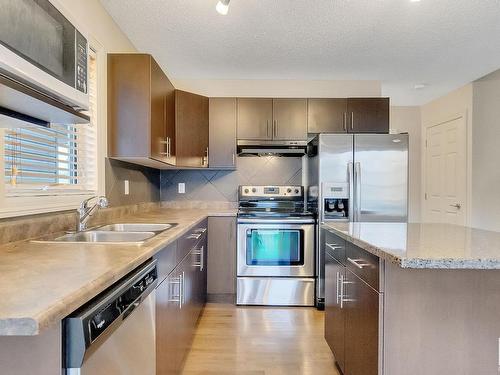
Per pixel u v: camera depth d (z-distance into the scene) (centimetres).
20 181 155
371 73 356
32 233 156
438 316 132
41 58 96
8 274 91
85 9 201
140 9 228
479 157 389
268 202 378
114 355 96
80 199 196
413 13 233
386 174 319
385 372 132
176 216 276
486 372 132
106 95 227
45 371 73
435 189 473
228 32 262
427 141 491
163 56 308
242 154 367
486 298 131
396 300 132
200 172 381
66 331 76
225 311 310
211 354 228
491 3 220
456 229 191
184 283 209
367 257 146
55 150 185
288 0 217
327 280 227
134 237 183
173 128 302
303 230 322
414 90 423
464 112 408
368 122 354
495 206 368
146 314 127
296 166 384
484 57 312
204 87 374
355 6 225
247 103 355
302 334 260
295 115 355
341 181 318
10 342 71
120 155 229
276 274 324
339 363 195
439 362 132
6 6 82
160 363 153
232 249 337
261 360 221
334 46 288
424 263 111
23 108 108
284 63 326
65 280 85
